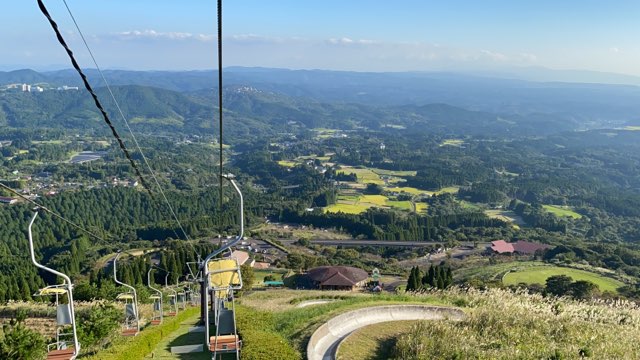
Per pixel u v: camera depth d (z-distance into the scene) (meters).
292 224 177.75
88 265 108.44
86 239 130.88
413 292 37.88
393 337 20.12
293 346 18.00
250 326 19.88
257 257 116.94
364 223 163.50
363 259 123.19
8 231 135.62
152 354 19.64
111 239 142.88
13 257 115.56
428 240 153.62
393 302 26.67
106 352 18.25
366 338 19.72
